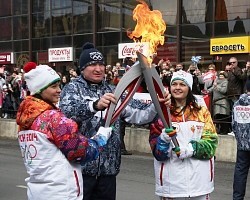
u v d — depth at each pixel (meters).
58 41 26.72
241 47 19.09
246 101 5.99
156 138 3.79
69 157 3.13
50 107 3.19
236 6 19.64
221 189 7.55
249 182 8.10
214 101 10.59
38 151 3.12
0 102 14.45
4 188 7.54
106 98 3.44
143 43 4.34
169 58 21.70
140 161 10.30
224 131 10.62
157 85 3.51
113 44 23.88
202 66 20.69
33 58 28.12
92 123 3.65
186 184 3.78
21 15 28.67
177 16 21.42
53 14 26.94
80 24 25.47
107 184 3.79
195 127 3.83
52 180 3.11
